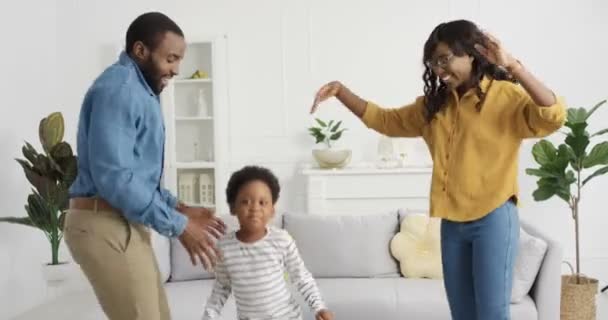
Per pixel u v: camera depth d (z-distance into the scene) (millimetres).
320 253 3430
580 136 3920
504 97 1992
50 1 4742
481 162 2010
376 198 4648
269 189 2078
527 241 2957
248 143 5094
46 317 3061
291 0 4977
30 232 4219
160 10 5043
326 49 4980
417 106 2279
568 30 4754
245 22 5016
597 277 4809
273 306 2062
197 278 3471
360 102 2408
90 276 1913
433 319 2996
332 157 4715
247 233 2094
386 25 4926
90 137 1791
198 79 4805
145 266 1946
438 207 2078
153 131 1898
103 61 5043
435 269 3332
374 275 3428
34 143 4348
